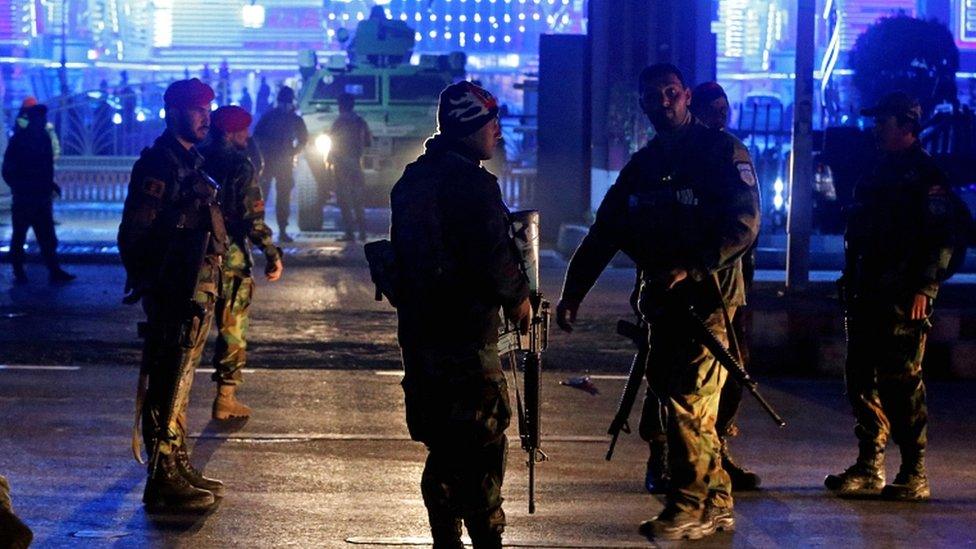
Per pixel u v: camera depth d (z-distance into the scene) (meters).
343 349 37.88
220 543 20.41
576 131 67.94
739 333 23.73
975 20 124.50
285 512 22.12
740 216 20.31
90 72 168.88
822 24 124.00
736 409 23.86
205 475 24.44
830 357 35.06
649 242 20.75
